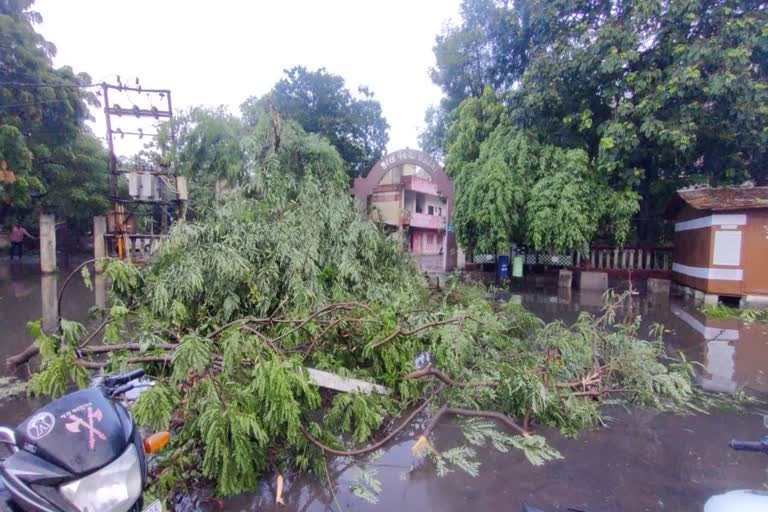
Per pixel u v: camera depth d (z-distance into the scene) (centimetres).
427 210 3117
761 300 866
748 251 877
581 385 408
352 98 2470
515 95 1158
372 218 764
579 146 1109
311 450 282
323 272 524
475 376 397
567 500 257
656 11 946
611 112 1077
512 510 248
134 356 344
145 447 179
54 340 330
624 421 367
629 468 293
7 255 2022
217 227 511
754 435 340
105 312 461
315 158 955
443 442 329
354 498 259
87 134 2067
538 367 387
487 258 1466
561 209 1027
